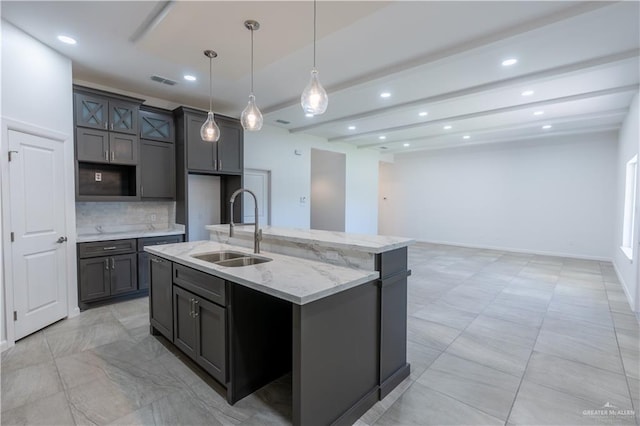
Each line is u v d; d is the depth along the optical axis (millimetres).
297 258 2537
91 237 3705
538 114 5406
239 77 3570
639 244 3656
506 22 2775
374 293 2102
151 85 4234
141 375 2369
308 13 2324
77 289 3598
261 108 5344
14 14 2631
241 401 2080
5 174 2750
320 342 1735
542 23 2740
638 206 3723
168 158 4574
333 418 1823
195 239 5031
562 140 7223
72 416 1923
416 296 4293
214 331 2158
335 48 3248
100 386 2230
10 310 2799
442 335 3088
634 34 2863
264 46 2834
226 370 2057
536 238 7605
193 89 4402
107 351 2734
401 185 10000
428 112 5324
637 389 2213
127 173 4340
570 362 2580
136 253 4066
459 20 2744
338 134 7277
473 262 6559
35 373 2387
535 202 7609
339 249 2279
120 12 2605
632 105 4602
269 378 2277
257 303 2176
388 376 2219
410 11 2607
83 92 3695
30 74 2973
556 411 1989
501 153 8094
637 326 3301
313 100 2307
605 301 4102
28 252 2977
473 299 4172
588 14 2539
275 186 6637
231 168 5043
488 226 8336
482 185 8422
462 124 6102
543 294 4395
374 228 9391
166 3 2434
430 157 9375
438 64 3439
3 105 2723
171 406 2025
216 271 2096
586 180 6953
